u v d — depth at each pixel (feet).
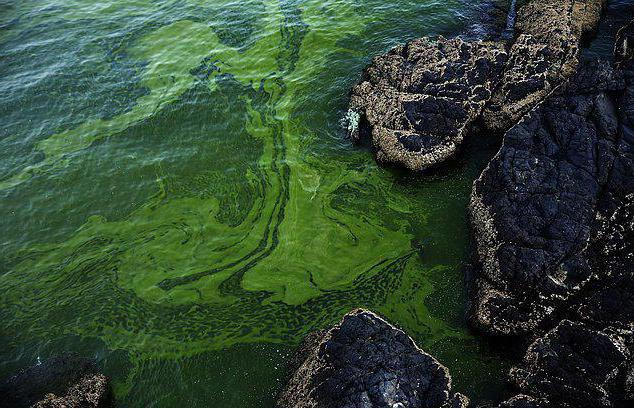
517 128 31.50
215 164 38.60
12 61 51.29
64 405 24.09
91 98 46.06
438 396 21.50
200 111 43.34
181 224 34.32
